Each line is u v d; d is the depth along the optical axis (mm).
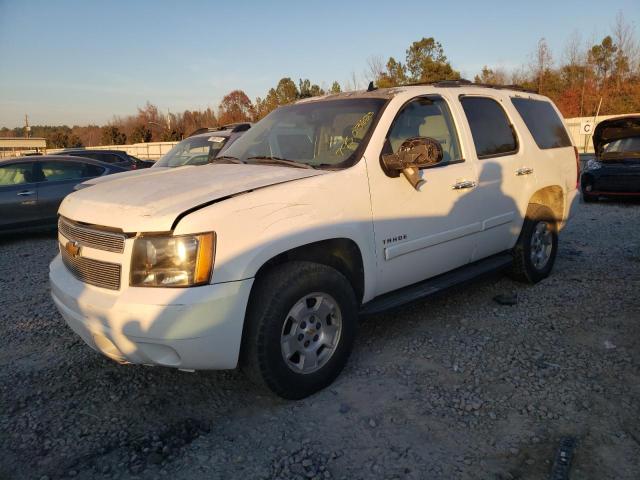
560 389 3297
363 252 3486
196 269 2760
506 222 4789
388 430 2924
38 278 6391
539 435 2838
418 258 3939
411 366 3674
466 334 4191
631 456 2645
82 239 3139
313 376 3254
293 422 3031
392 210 3670
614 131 11516
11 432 3002
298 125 4133
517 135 4984
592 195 11602
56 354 4051
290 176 3342
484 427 2928
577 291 5145
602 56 38469
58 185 9297
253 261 2891
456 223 4199
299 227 3102
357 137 3723
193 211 2850
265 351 2990
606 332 4137
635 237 7652
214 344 2826
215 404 3266
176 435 2943
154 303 2732
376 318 4586
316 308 3238
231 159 4133
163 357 2857
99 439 2920
